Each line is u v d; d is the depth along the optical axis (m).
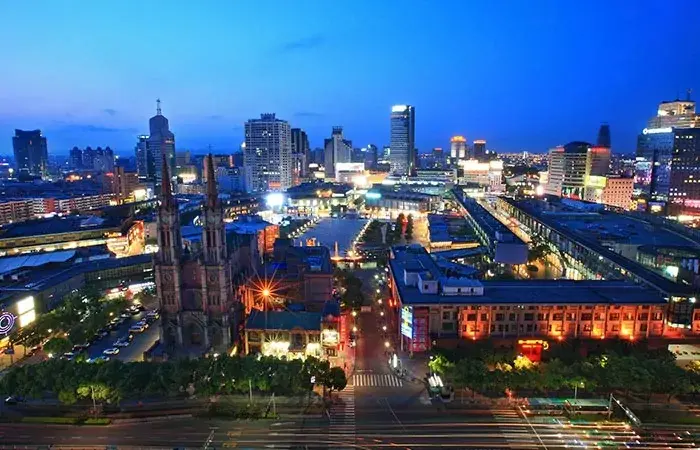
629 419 123.94
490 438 116.81
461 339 164.25
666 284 175.50
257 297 196.50
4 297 178.75
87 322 175.62
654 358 144.25
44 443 114.88
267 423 123.19
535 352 160.25
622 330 166.25
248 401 134.00
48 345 157.50
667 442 114.75
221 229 163.00
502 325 167.00
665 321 165.75
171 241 161.38
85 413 127.56
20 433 118.88
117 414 127.12
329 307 175.38
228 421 124.12
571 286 184.62
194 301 165.62
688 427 120.56
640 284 186.75
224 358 138.88
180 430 120.12
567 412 127.38
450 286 172.00
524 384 132.12
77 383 125.62
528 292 177.00
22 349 171.00
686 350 159.62
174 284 162.88
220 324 163.88
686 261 184.50
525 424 122.88
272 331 163.25
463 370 133.88
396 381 146.75
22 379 127.81
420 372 152.62
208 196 160.38
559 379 130.88
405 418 125.88
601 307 164.88
